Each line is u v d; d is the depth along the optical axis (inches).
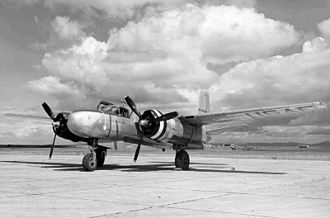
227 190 457.7
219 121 810.2
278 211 323.3
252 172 771.4
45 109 767.7
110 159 1486.2
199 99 960.9
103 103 757.3
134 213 310.2
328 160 1576.0
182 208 334.0
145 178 604.1
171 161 1289.4
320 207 344.2
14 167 859.4
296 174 726.5
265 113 740.7
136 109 748.0
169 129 748.6
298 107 690.2
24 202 360.2
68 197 392.2
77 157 1592.0
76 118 690.2
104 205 346.0
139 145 738.8
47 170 763.4
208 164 1141.1
